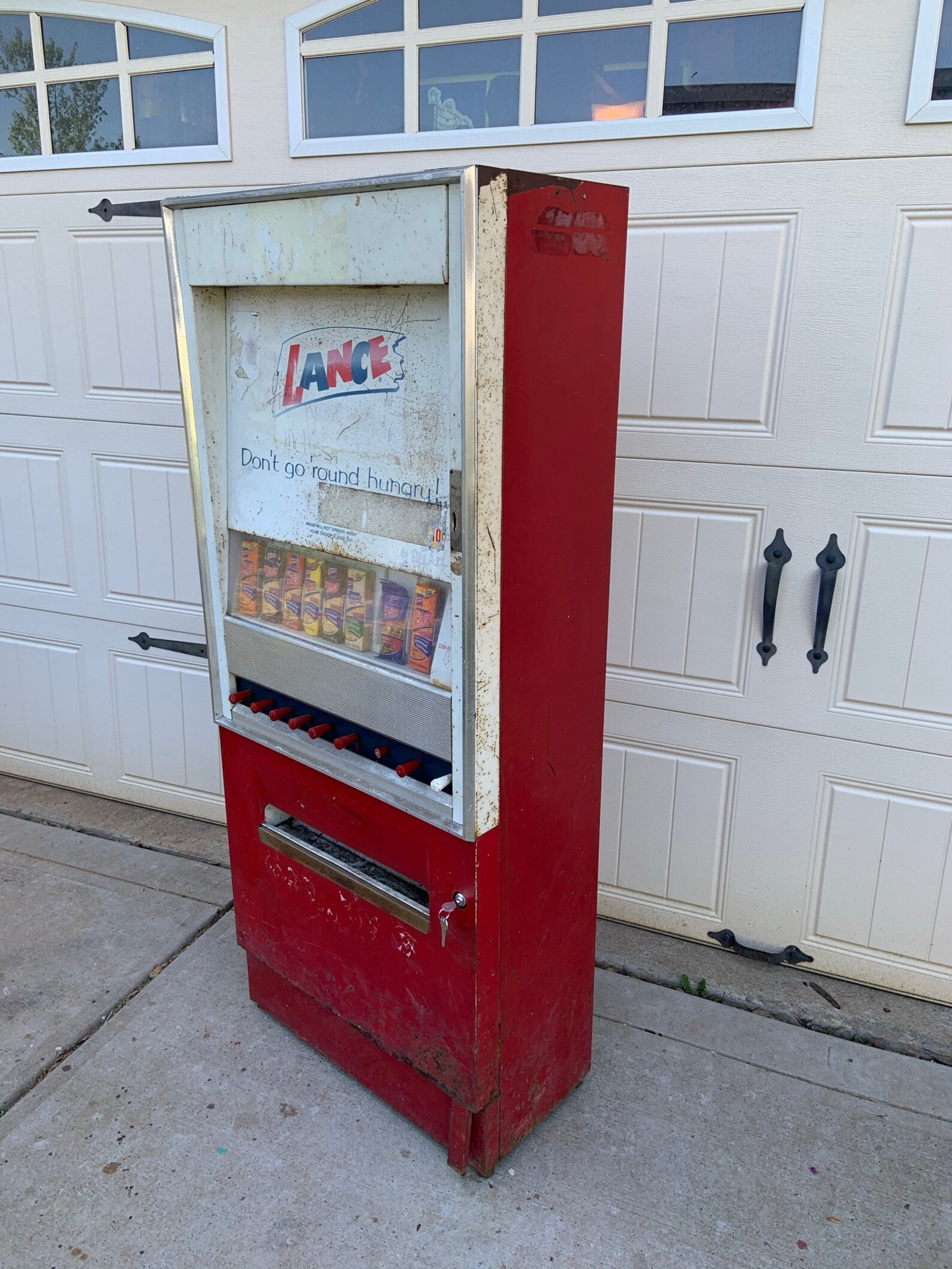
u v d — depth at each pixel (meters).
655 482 2.12
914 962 2.18
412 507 1.40
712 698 2.21
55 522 2.85
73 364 2.66
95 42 2.41
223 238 1.50
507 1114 1.71
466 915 1.50
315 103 2.23
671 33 1.88
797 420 1.96
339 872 1.72
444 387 1.30
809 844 2.20
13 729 3.19
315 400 1.52
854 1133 1.81
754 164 1.87
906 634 1.99
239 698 1.84
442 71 2.09
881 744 2.07
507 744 1.45
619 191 1.40
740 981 2.25
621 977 2.27
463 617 1.32
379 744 1.61
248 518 1.70
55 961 2.29
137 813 3.01
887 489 1.93
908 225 1.79
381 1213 1.64
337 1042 1.92
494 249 1.18
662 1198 1.67
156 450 2.63
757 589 2.09
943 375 1.83
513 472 1.33
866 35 1.73
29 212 2.58
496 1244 1.58
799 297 1.90
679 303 1.99
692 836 2.32
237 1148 1.77
